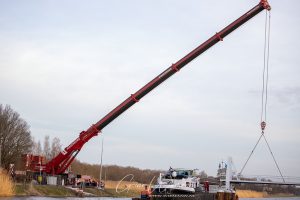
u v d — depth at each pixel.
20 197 64.69
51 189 82.38
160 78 80.75
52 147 152.88
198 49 80.06
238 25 79.69
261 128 71.75
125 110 83.44
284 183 77.88
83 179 107.12
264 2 78.12
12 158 99.25
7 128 100.19
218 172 74.56
